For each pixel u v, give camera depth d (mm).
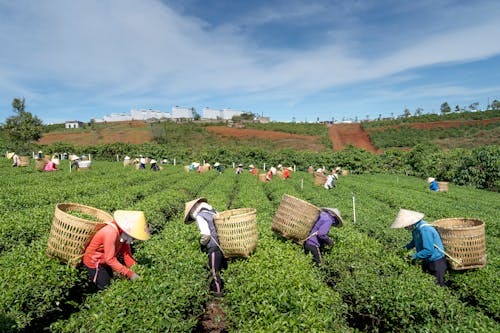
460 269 7320
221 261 7121
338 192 23141
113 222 6020
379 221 12469
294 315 5000
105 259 5828
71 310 6562
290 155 51406
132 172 31531
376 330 6043
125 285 5699
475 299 6965
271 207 15008
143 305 5125
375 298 6012
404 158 48844
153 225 11328
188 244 8234
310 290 5891
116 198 15359
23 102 53531
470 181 33938
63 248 6004
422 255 7215
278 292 5488
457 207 17938
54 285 5750
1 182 20016
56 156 48375
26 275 5703
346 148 52125
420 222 7391
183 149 56000
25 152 47844
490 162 32062
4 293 5215
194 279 6414
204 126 85938
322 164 49594
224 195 18984
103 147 53281
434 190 27625
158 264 6879
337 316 5668
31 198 14312
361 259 7672
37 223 9484
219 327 6262
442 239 7406
